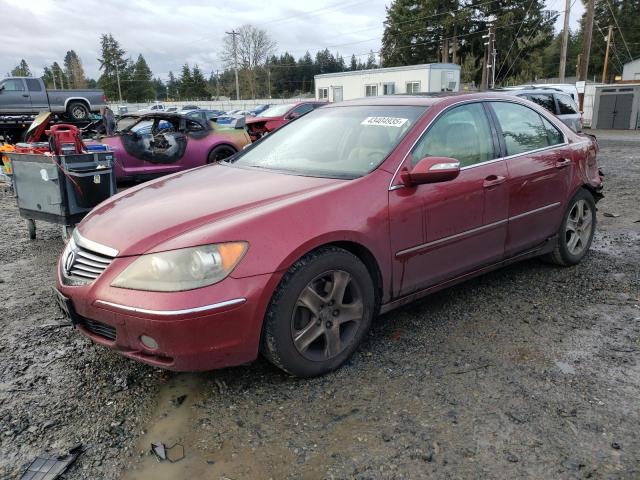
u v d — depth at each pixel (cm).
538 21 5109
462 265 368
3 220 768
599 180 487
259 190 318
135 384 300
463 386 288
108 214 316
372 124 373
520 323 364
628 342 334
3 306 423
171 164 992
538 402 271
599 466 226
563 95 1195
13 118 1989
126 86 9544
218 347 261
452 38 5256
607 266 479
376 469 228
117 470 233
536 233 423
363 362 315
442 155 355
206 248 258
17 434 257
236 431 256
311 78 10106
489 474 223
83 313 279
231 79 8662
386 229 314
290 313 278
